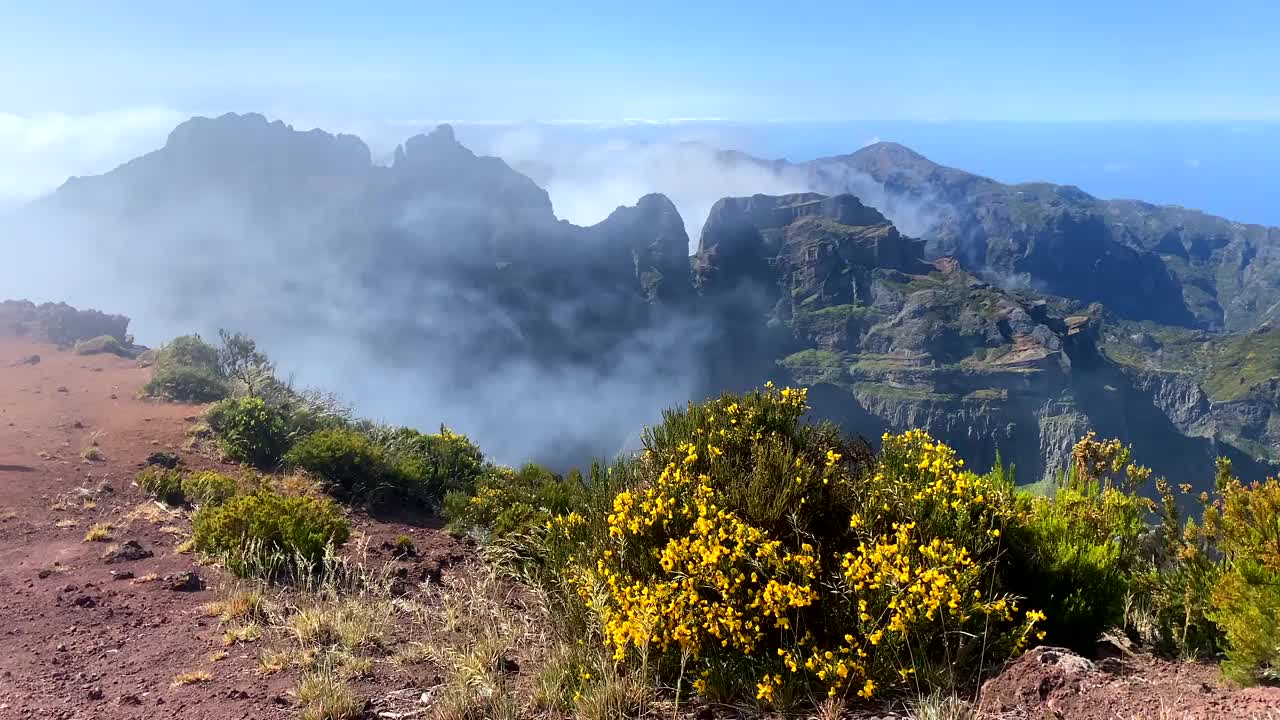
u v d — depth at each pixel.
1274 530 4.12
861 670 4.14
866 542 4.80
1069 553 4.84
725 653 4.54
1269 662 3.63
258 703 4.89
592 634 5.35
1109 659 4.26
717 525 4.86
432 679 5.25
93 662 5.70
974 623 4.38
